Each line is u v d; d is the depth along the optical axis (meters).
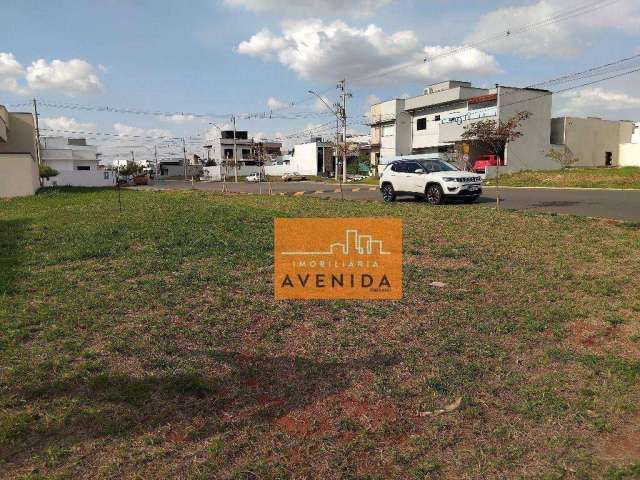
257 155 46.34
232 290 6.05
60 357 4.07
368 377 3.85
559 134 40.34
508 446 3.02
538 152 37.91
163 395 3.52
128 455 2.85
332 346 4.41
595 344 4.51
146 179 58.81
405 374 3.90
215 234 9.88
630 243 8.59
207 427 3.15
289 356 4.20
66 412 3.26
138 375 3.80
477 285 6.33
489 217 12.09
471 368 4.00
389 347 4.40
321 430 3.15
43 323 4.84
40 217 14.02
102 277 6.56
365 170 59.66
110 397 3.46
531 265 7.30
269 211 14.52
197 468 2.76
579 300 5.70
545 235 9.55
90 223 11.97
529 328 4.85
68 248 8.54
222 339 4.53
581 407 3.43
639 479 2.71
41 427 3.10
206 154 99.12
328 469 2.79
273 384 3.73
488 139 14.34
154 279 6.45
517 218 11.81
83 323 4.82
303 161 69.31
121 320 4.94
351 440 3.06
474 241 9.16
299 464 2.83
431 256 8.03
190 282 6.31
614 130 42.59
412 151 49.66
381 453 2.95
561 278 6.58
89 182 56.16
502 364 4.11
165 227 10.84
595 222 11.01
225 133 89.31
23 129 35.06
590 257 7.71
